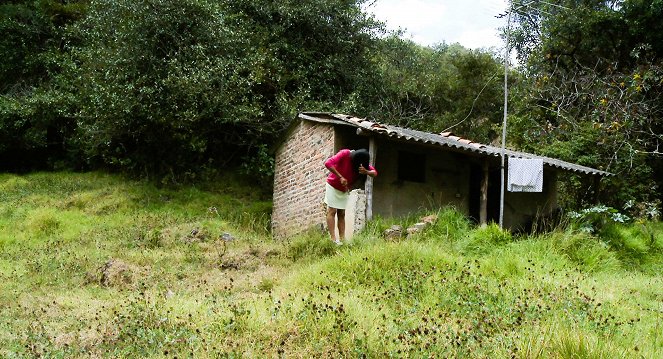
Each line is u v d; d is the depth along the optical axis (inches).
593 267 361.1
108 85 617.6
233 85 657.0
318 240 383.6
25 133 718.5
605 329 211.6
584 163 639.8
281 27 757.9
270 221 627.2
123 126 629.0
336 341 188.5
